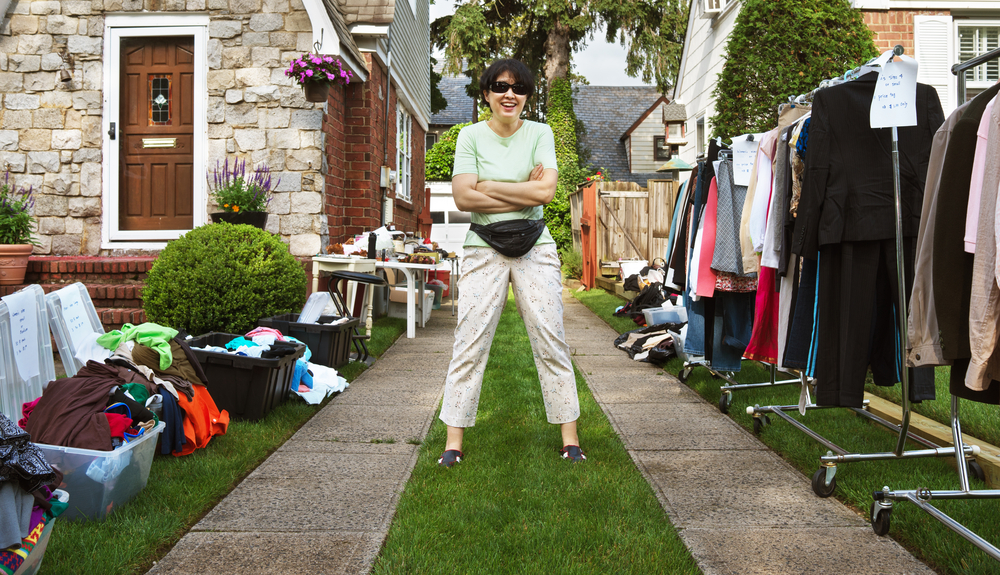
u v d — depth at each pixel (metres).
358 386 4.98
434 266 7.64
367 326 6.77
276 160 7.45
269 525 2.53
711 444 3.62
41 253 7.45
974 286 2.09
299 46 7.39
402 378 5.27
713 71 11.82
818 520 2.62
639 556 2.26
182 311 5.41
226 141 7.46
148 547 2.30
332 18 7.41
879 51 8.09
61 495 2.11
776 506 2.76
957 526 2.20
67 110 7.43
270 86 7.42
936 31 8.62
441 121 27.36
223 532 2.47
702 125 12.80
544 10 19.03
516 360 5.81
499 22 20.86
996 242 1.99
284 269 5.84
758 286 3.83
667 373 5.61
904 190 2.80
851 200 2.82
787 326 3.31
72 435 2.51
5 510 1.81
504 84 3.17
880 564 2.26
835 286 2.92
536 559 2.25
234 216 6.93
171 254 5.58
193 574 2.15
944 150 2.38
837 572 2.20
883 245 2.87
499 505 2.69
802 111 3.52
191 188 7.55
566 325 8.68
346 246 7.36
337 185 8.27
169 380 3.24
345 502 2.76
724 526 2.55
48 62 7.40
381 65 9.41
